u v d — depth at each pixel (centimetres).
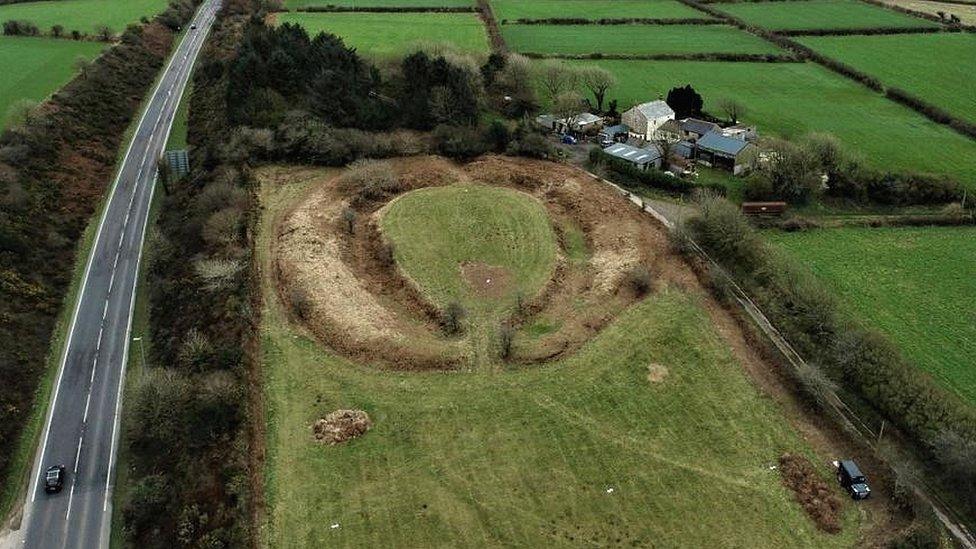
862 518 5275
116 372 7119
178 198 9781
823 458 5750
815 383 6159
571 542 5062
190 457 5725
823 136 10488
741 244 8181
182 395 6147
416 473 5578
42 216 9156
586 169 10619
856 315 7494
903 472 5362
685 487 5484
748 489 5472
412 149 10600
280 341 6838
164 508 5466
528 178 9994
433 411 6122
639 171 10225
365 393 6294
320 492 5419
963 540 5072
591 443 5844
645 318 7219
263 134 10131
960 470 5288
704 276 7844
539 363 6631
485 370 6544
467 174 10106
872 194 10156
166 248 8644
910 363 6488
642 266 7925
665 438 5909
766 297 7412
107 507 5734
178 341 7069
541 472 5594
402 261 8000
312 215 8775
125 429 6450
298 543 5047
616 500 5375
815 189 9975
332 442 5812
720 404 6244
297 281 7556
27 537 5491
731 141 10950
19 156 9725
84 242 9238
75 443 6325
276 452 5734
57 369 7162
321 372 6500
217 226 8138
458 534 5112
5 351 7019
